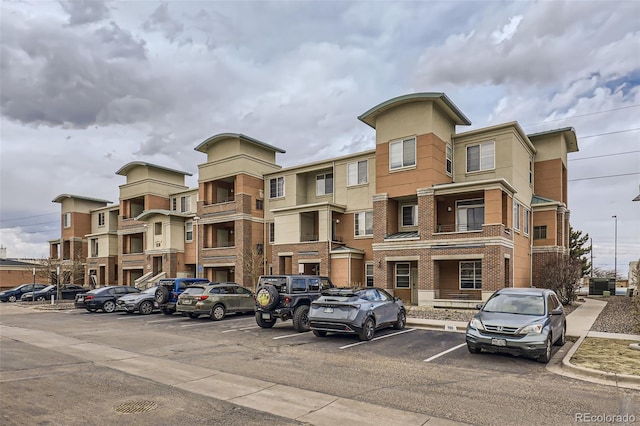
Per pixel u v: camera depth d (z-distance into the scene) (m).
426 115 23.97
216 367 9.57
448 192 22.61
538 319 10.16
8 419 6.23
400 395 7.33
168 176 43.00
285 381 8.30
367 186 28.36
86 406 6.82
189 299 19.56
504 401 6.96
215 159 35.00
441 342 12.65
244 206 32.62
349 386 7.91
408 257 23.55
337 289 14.31
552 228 27.23
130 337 14.22
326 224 27.86
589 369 8.70
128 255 42.00
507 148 24.00
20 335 14.91
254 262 30.77
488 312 11.05
